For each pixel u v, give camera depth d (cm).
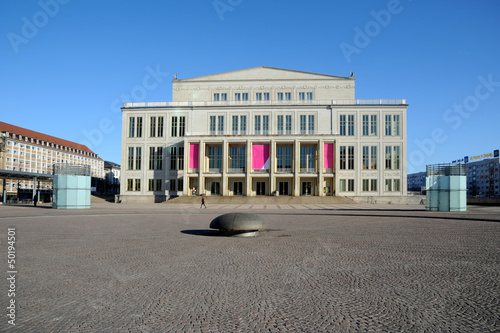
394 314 557
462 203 3288
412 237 1440
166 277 780
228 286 709
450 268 870
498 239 1383
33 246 1203
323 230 1700
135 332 485
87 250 1127
